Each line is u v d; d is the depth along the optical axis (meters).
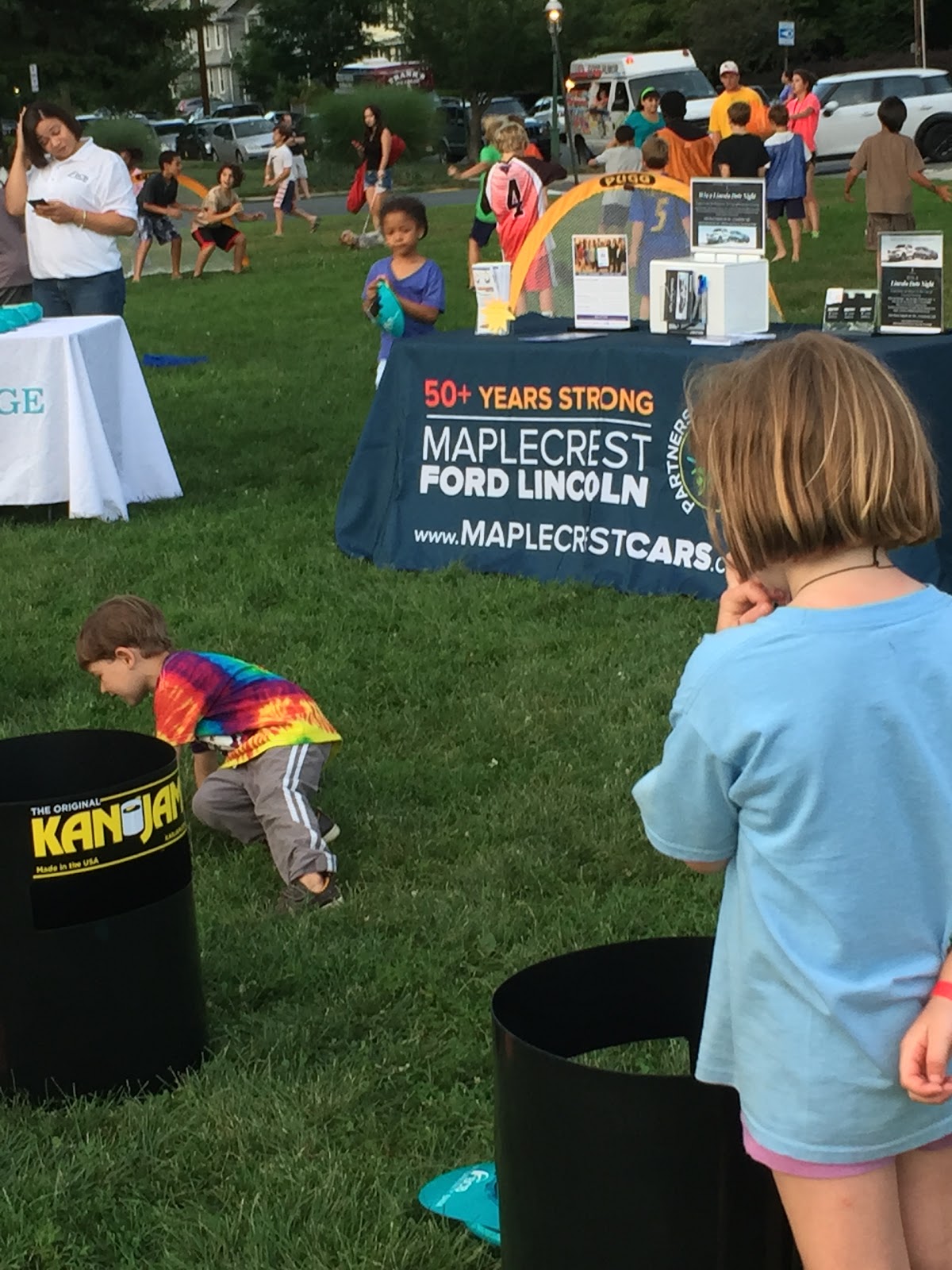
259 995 3.46
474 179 36.94
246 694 3.93
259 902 3.90
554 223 8.34
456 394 6.65
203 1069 3.16
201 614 6.19
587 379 6.29
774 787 1.72
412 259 7.26
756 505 1.76
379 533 6.95
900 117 14.09
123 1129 2.94
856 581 1.77
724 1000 1.87
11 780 3.29
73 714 5.18
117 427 8.08
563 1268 2.14
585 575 6.36
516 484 6.55
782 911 1.76
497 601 6.19
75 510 7.57
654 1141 2.04
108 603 3.96
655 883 3.93
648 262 8.00
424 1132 2.94
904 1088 1.74
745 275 6.18
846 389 1.73
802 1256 1.88
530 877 3.95
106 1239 2.68
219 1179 2.83
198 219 19.58
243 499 8.14
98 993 3.02
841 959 1.73
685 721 1.79
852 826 1.71
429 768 4.66
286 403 10.81
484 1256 2.60
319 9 60.53
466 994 3.43
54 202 8.29
